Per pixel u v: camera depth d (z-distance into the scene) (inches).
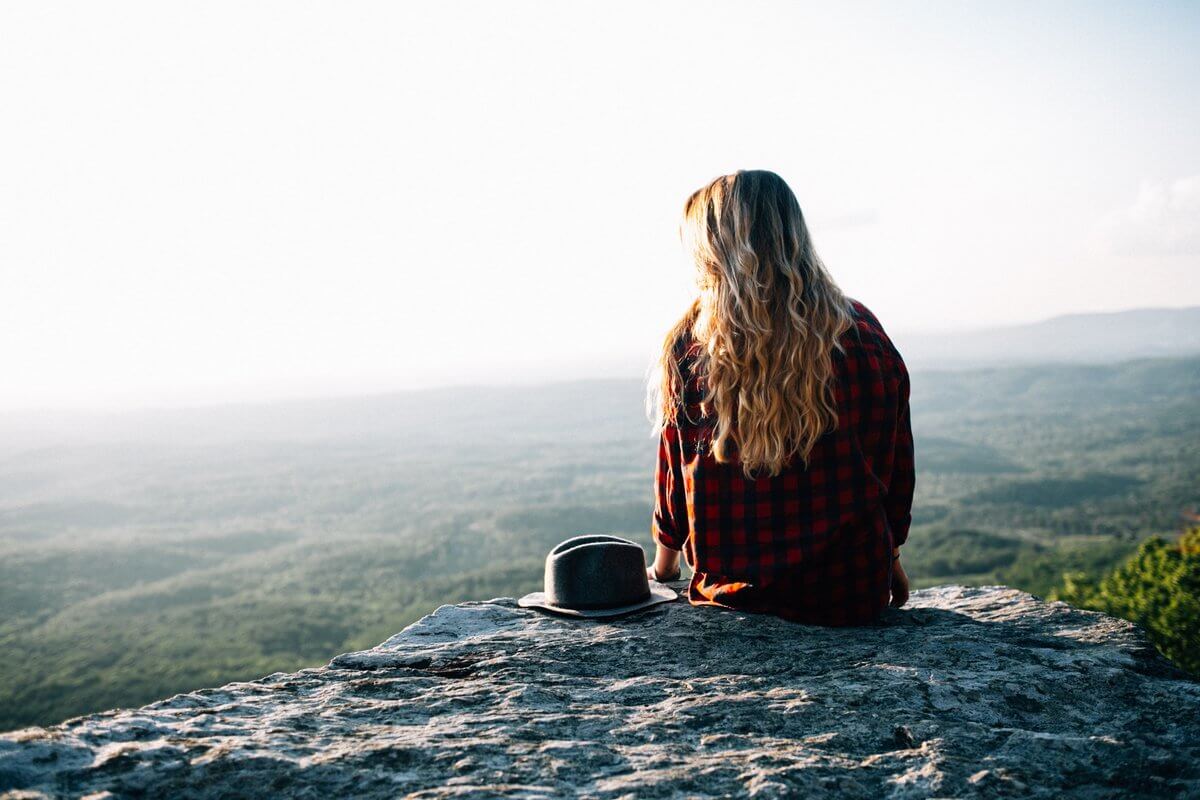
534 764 39.3
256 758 38.3
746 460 67.5
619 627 69.1
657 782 37.7
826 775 39.7
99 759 37.2
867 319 70.7
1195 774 41.9
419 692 52.2
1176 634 552.4
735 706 49.2
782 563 68.4
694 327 70.9
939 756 42.4
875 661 59.1
